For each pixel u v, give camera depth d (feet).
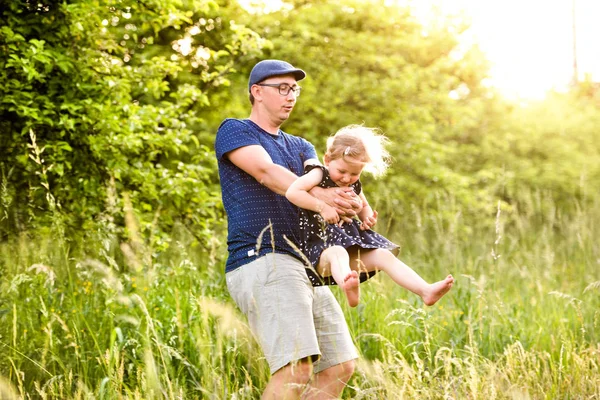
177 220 22.77
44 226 18.66
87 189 19.62
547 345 15.03
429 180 34.86
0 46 18.72
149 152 22.03
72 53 20.06
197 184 22.31
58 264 16.38
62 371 12.65
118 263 18.72
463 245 26.55
